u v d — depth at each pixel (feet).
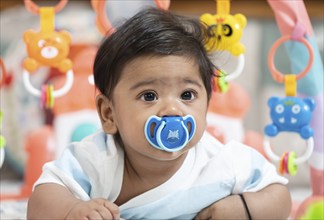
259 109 6.18
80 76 4.90
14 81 5.96
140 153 2.63
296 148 5.47
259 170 2.88
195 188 2.77
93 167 2.76
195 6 6.39
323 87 3.32
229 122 4.87
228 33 3.22
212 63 2.77
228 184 2.80
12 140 5.94
